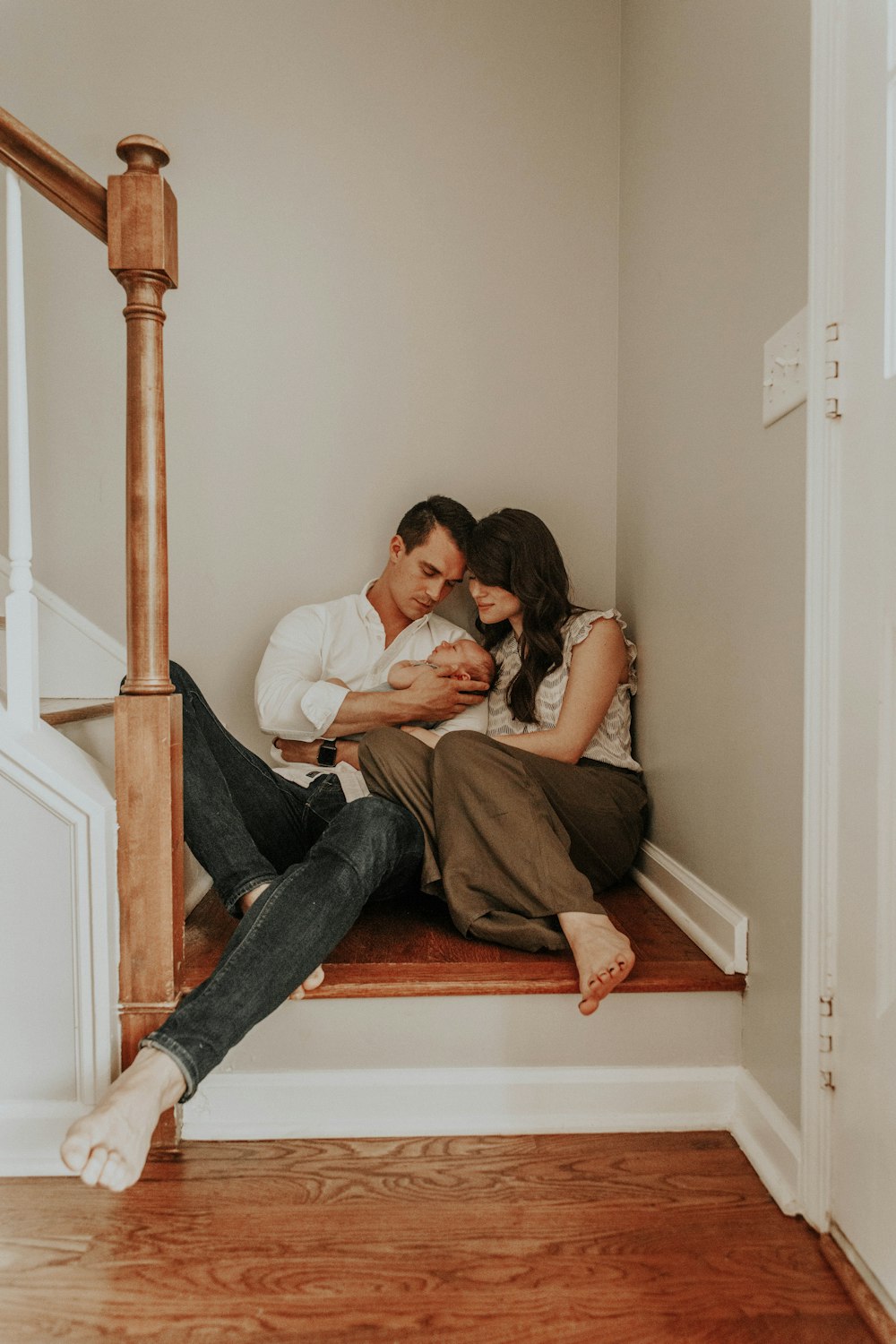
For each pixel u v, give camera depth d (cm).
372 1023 120
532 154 198
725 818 131
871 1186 89
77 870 112
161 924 114
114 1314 85
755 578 120
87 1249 94
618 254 199
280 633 180
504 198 198
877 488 89
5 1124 112
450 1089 120
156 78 193
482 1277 90
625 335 194
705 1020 123
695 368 145
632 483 187
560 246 199
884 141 87
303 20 195
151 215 110
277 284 196
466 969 122
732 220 129
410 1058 121
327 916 113
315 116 196
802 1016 101
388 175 197
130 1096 91
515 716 172
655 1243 96
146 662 114
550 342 200
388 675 173
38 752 112
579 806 152
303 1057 120
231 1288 88
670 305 160
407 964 123
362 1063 121
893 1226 84
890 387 87
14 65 192
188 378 196
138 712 113
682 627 153
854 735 94
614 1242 96
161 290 114
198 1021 100
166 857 114
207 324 196
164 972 115
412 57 196
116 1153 86
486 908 129
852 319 94
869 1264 88
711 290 138
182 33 193
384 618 185
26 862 112
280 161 195
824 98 98
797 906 105
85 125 193
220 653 198
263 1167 111
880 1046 88
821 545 100
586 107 199
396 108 196
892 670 88
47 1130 112
